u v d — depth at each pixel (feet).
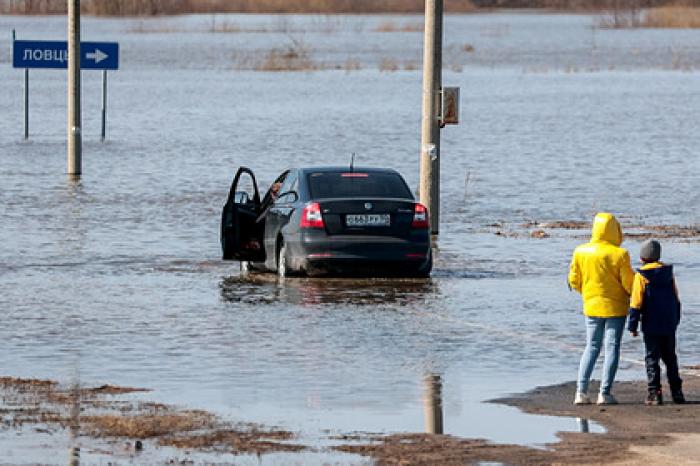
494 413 126.41
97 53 386.73
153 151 408.46
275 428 119.44
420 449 112.27
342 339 161.58
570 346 159.12
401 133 473.26
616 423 122.83
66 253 228.84
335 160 389.60
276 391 134.72
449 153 417.08
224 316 175.63
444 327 169.37
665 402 132.05
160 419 121.70
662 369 148.36
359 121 521.65
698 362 152.46
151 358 150.10
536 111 584.81
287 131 479.00
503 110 589.73
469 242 247.29
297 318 174.50
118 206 289.74
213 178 343.87
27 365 146.30
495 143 449.48
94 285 199.31
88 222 266.36
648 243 131.64
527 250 237.45
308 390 135.44
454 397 132.98
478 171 369.09
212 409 126.62
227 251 213.66
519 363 149.59
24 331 165.07
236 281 204.54
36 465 106.52
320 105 602.44
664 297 130.82
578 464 107.55
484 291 196.24
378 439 115.96
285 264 205.36
